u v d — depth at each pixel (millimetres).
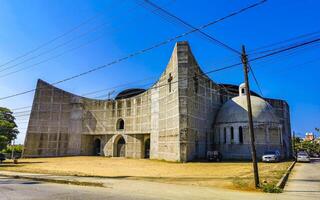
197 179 20000
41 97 57531
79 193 13289
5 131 42000
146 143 53781
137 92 65312
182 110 40562
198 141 43719
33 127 55438
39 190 14281
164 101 46531
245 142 46312
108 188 15289
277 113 65812
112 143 57156
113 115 58125
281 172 25312
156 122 48750
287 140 65750
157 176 22359
